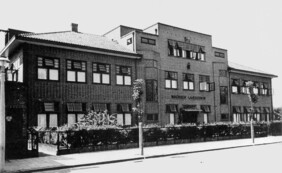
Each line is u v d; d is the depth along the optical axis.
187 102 29.48
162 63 27.92
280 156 15.73
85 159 14.45
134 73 25.62
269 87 39.66
